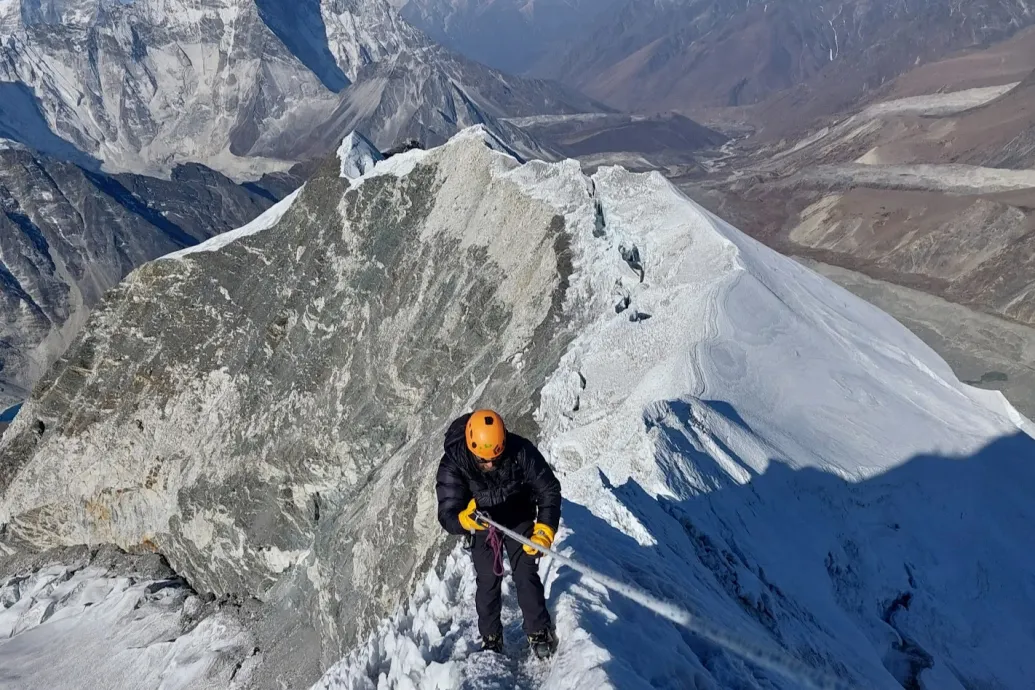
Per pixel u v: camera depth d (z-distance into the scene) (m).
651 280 26.81
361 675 8.42
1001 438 22.44
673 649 7.77
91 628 36.94
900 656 15.06
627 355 22.97
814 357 22.41
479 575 7.20
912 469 19.34
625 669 6.35
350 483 34.25
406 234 36.34
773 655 5.87
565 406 22.44
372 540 27.75
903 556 17.16
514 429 23.39
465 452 7.02
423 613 8.80
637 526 12.05
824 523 16.64
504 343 30.48
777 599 13.54
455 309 33.22
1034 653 16.00
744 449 17.17
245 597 36.12
